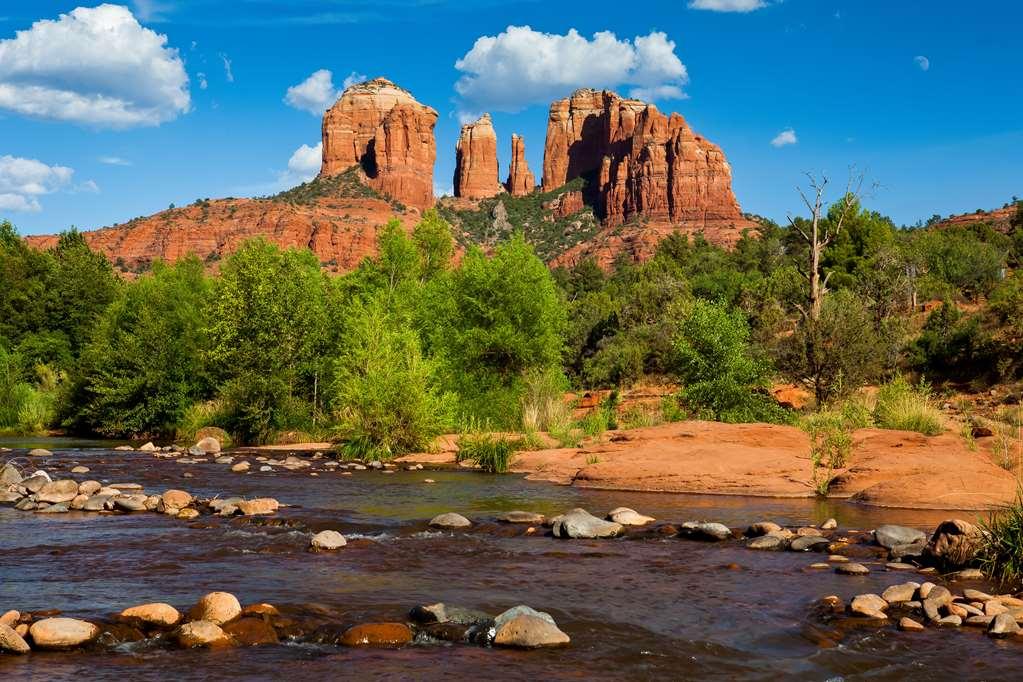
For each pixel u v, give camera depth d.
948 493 12.85
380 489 15.45
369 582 7.94
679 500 14.00
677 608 7.07
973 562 8.21
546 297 28.36
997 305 31.56
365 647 6.02
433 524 11.13
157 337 29.56
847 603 7.20
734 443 17.00
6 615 6.36
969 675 5.49
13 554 9.09
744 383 22.47
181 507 12.56
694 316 23.17
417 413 21.83
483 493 14.95
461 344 27.72
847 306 25.78
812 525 11.18
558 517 10.98
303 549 9.52
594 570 8.53
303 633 6.31
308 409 27.97
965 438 16.31
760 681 5.39
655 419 23.58
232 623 6.33
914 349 31.80
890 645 6.09
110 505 12.57
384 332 24.92
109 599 7.16
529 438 21.67
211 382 29.52
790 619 6.75
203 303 31.75
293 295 28.22
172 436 28.97
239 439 26.89
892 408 19.16
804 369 24.62
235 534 10.42
